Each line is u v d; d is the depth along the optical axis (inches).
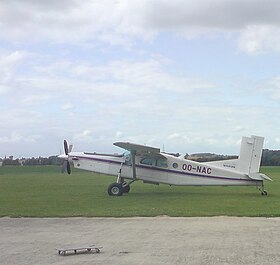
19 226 512.4
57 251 362.6
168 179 1050.1
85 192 1034.7
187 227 494.6
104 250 366.3
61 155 1085.8
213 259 327.6
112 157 1051.9
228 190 1146.7
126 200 836.0
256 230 471.8
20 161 4141.2
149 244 392.8
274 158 3786.9
